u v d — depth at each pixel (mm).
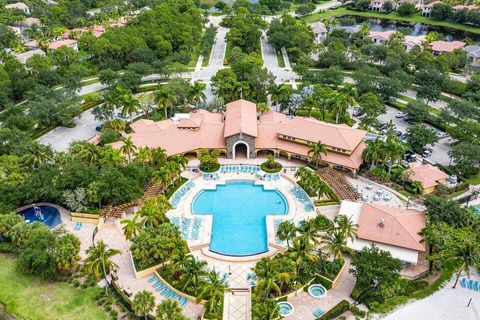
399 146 120000
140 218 106125
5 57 191125
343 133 129625
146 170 117688
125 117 158750
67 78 175000
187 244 96812
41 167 112875
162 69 185875
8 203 104000
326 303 82438
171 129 137500
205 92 182875
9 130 128250
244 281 88438
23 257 87250
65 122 150375
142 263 90750
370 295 82500
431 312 80188
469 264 82875
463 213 96188
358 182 122812
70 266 88000
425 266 92438
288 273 81500
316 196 115062
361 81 173250
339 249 86062
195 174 126812
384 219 96312
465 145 125250
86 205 107562
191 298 83062
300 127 134625
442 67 195500
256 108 152875
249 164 131750
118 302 83250
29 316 80688
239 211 112000
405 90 175500
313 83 177875
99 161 118562
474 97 164125
